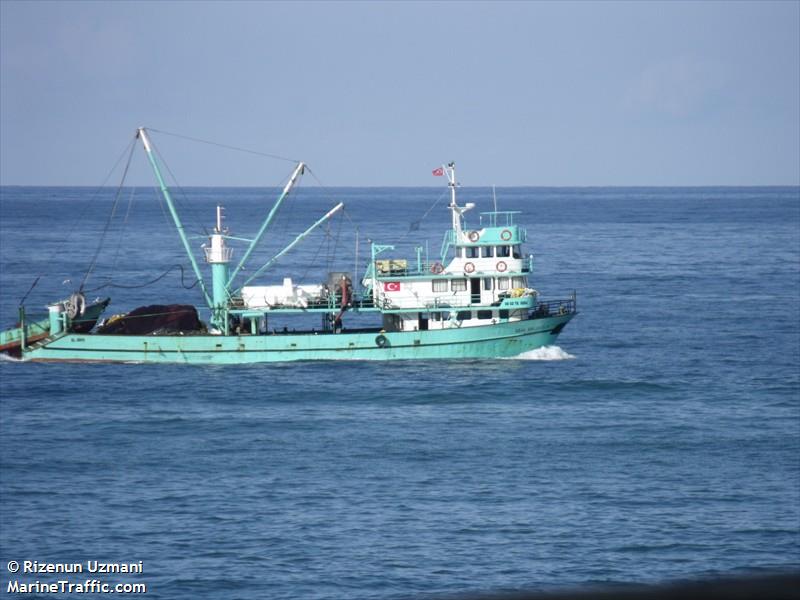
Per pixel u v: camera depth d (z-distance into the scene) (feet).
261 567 635.66
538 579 615.98
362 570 629.92
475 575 620.08
